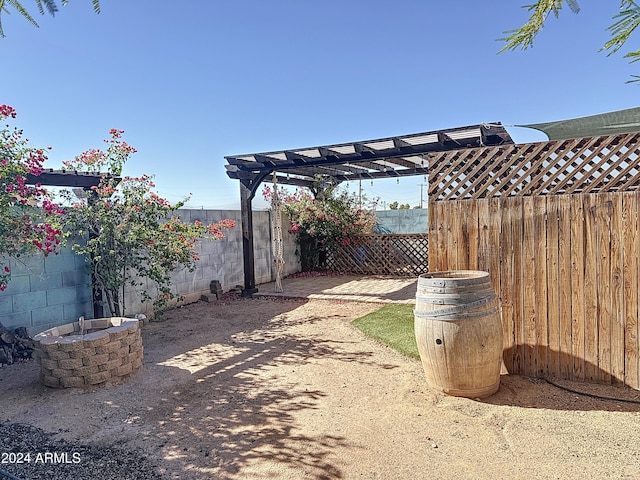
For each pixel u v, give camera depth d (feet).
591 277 12.39
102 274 20.13
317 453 9.28
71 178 19.22
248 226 30.01
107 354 13.62
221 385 13.55
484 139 20.27
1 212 13.92
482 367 11.58
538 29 4.94
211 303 27.63
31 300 18.71
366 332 19.21
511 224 13.44
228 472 8.66
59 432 10.62
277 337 19.21
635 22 4.63
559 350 12.90
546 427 10.02
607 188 12.21
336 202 39.65
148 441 10.06
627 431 9.71
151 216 21.07
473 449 9.22
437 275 13.30
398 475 8.39
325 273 40.50
